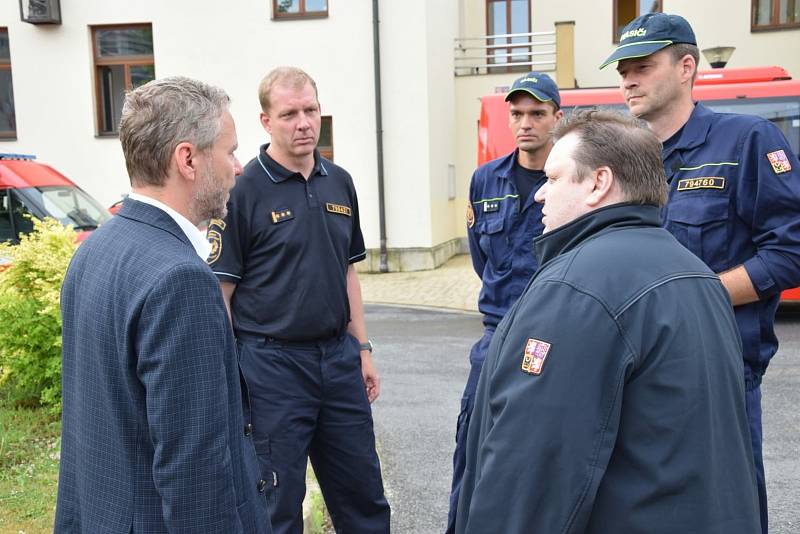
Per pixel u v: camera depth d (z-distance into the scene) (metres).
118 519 1.68
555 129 1.87
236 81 14.27
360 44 13.84
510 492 1.55
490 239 3.35
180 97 1.77
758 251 2.45
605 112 1.83
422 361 7.17
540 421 1.53
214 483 1.63
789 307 10.05
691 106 2.62
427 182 13.87
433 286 12.26
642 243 1.64
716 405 1.55
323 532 3.56
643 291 1.55
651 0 16.34
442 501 3.91
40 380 5.19
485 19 17.30
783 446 4.59
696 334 1.55
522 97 3.22
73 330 1.81
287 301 2.84
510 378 1.61
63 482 1.84
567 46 15.26
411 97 13.76
